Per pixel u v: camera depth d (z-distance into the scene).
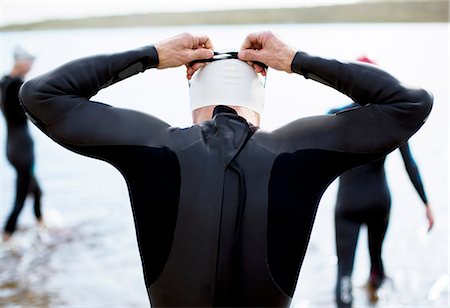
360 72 1.86
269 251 1.77
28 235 6.93
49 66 19.36
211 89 1.96
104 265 5.94
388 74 1.88
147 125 1.87
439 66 18.94
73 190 9.09
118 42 30.59
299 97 15.94
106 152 1.83
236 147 1.82
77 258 6.15
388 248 6.24
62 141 1.84
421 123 1.85
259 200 1.78
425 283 5.32
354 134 1.83
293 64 1.91
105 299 5.11
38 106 1.82
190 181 1.79
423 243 6.36
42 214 7.32
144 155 1.82
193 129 1.87
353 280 5.42
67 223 7.36
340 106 4.75
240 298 1.76
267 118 12.32
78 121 1.82
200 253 1.76
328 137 1.84
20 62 7.09
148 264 1.81
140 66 1.94
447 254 6.01
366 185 5.06
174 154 1.82
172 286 1.78
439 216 7.23
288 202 1.79
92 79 1.87
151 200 1.80
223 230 1.76
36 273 5.73
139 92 18.64
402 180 9.02
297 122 1.90
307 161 1.82
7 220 6.79
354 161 1.84
